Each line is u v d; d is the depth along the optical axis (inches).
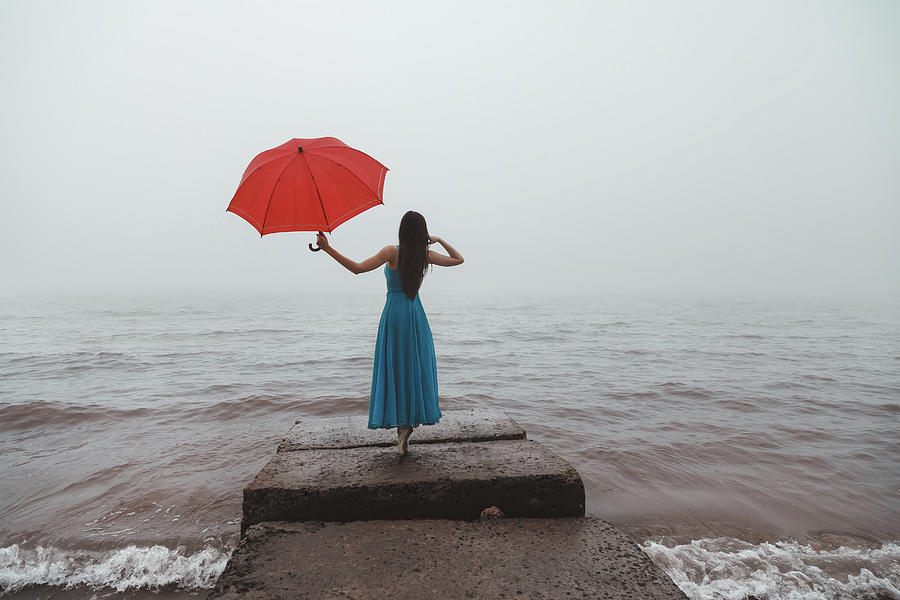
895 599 115.3
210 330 933.8
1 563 128.5
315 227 99.7
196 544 137.3
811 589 118.9
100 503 163.6
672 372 438.0
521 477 112.9
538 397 331.9
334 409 296.4
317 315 1537.9
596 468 198.8
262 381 390.3
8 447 225.9
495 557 92.6
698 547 137.6
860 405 311.3
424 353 123.3
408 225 116.8
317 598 79.6
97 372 437.1
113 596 115.6
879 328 975.0
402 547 96.3
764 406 308.7
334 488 108.6
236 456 211.8
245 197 99.7
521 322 1125.1
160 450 220.2
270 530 102.8
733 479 188.7
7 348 619.2
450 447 137.4
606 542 99.0
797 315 1477.6
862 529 149.9
